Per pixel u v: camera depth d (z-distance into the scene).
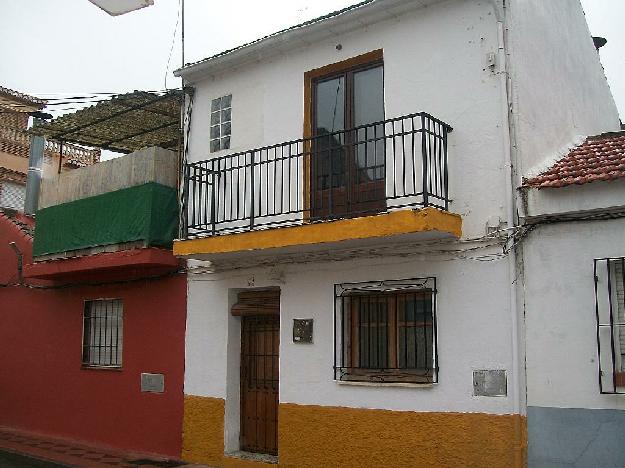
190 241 9.41
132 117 11.91
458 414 7.39
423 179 7.24
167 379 10.66
